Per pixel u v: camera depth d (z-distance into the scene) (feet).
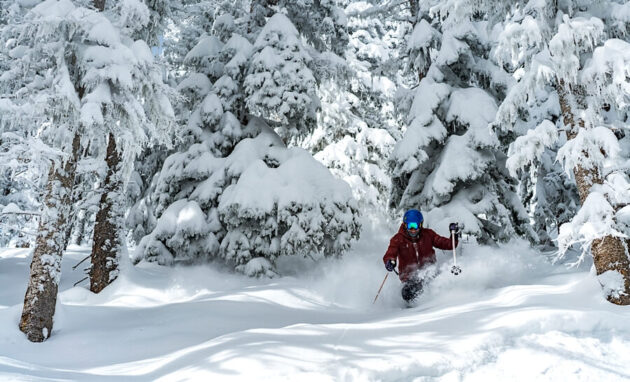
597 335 12.37
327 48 41.39
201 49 38.09
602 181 17.30
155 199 35.60
